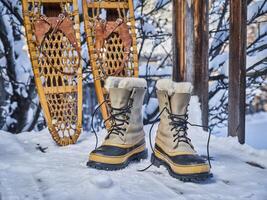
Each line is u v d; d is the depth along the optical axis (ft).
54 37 5.33
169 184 3.52
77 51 5.40
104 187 3.26
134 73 5.82
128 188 3.35
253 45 10.84
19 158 4.46
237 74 5.28
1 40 10.27
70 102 5.38
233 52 5.30
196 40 6.21
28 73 10.64
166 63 12.38
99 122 12.18
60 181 3.53
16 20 10.70
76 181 3.53
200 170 3.54
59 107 5.31
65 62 5.39
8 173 3.84
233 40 5.28
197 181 3.58
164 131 3.94
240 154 4.73
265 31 10.75
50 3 5.38
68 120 5.36
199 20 6.17
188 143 3.81
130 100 4.10
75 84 5.43
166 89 3.85
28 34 5.14
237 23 5.16
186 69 6.27
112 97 4.09
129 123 4.10
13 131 11.14
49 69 5.31
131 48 5.98
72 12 5.49
